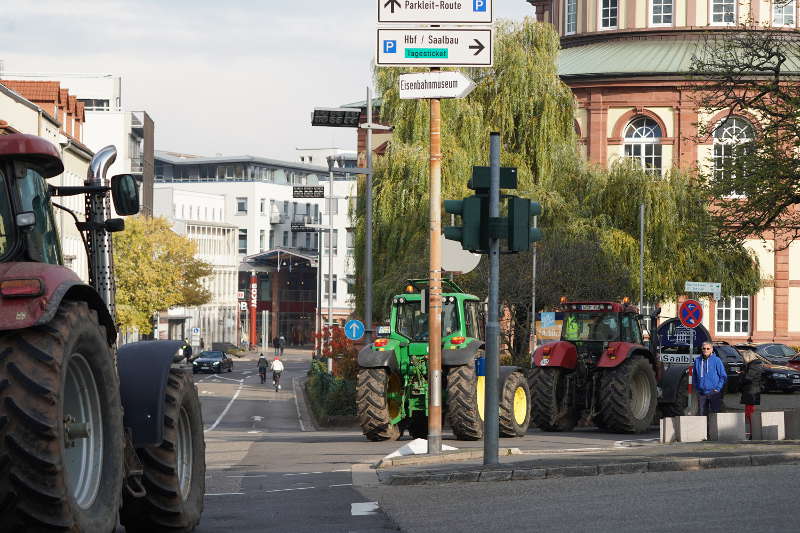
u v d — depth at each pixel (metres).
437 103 21.88
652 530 11.09
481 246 18.42
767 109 39.00
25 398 8.30
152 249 100.00
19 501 8.32
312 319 183.88
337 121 55.38
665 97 74.75
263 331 166.62
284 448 28.48
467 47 20.94
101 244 11.05
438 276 21.86
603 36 79.31
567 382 30.73
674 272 53.84
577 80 76.06
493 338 18.47
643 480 16.06
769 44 40.16
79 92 140.00
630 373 29.31
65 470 8.51
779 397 53.41
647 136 75.38
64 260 10.27
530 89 50.25
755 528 11.09
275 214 194.38
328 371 61.03
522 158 50.25
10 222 9.31
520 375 28.58
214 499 15.30
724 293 57.72
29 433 8.27
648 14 78.50
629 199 53.53
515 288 48.16
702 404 28.75
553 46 51.62
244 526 12.33
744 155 38.53
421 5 20.84
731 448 21.38
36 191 9.73
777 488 14.33
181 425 11.88
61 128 89.38
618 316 31.14
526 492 14.91
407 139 50.03
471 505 13.65
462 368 27.28
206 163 199.50
